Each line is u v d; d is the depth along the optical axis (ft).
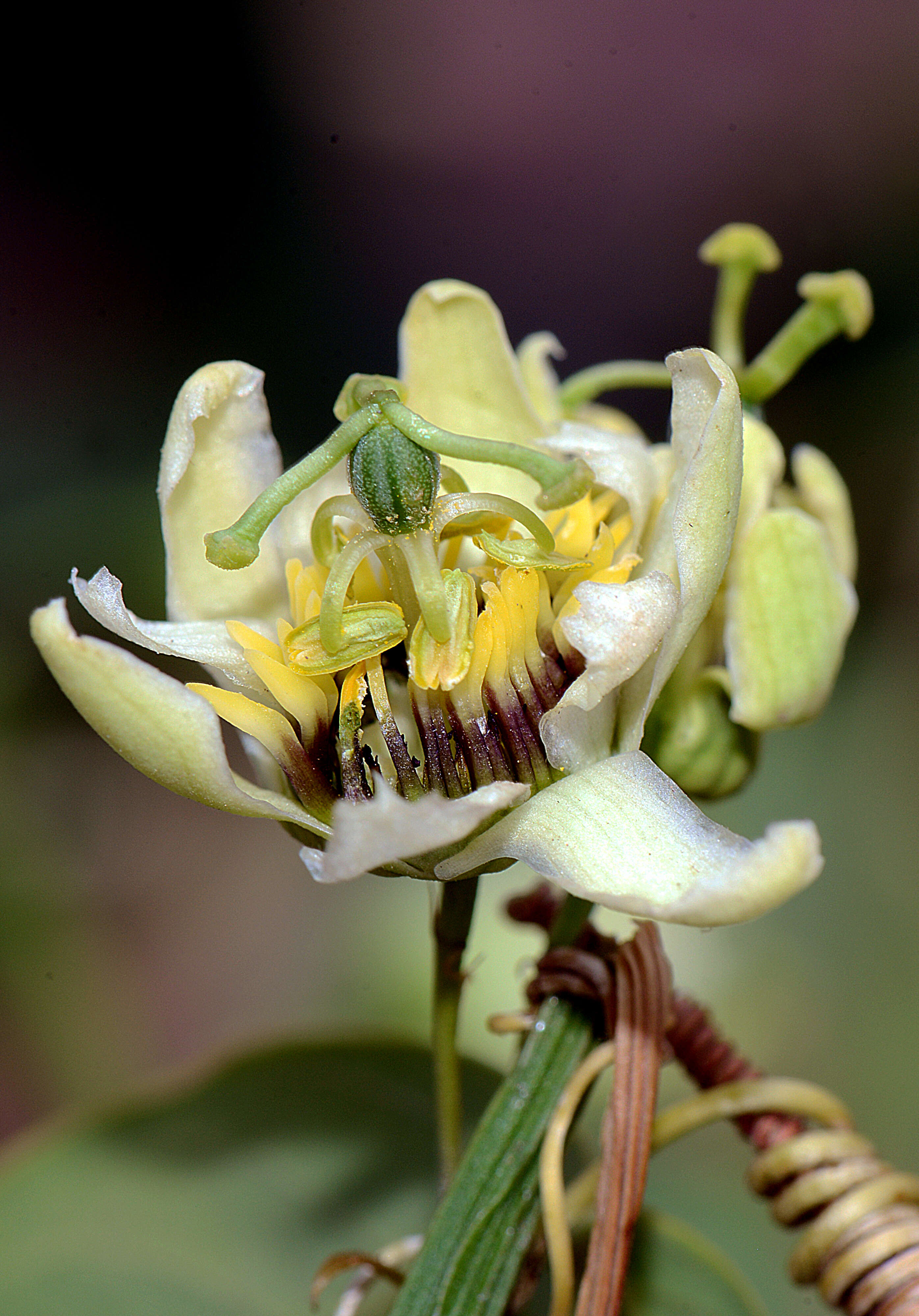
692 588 0.54
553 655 0.55
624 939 0.57
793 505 0.59
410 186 1.53
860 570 1.19
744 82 1.48
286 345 1.45
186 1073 0.62
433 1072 0.62
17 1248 0.62
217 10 1.49
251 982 1.22
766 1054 0.96
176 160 1.46
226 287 1.45
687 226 1.48
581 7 1.52
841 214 1.43
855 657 1.14
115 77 1.46
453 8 1.53
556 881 0.53
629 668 0.54
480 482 0.58
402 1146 0.62
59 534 1.18
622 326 1.49
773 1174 0.58
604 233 1.51
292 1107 0.63
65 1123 0.62
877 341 1.28
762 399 0.60
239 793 0.54
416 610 0.56
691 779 0.58
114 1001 1.16
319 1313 0.62
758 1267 0.80
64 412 1.35
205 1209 0.62
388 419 0.54
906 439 1.24
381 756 0.56
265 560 0.57
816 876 0.51
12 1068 1.11
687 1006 0.58
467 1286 0.55
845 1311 0.58
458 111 1.54
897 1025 0.97
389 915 1.03
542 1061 0.56
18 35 1.44
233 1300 0.62
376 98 1.53
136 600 1.15
